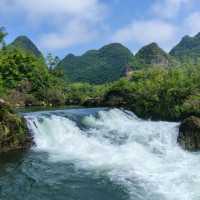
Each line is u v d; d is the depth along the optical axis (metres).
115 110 33.56
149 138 23.11
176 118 32.31
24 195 12.62
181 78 37.12
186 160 18.05
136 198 12.13
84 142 21.95
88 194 12.70
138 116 35.91
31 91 55.56
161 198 12.02
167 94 34.38
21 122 21.11
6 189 13.23
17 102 48.72
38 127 22.47
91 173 15.27
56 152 19.61
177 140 22.48
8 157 18.23
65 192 12.93
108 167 16.28
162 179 14.32
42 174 15.15
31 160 17.59
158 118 34.22
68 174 15.12
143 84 40.50
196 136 21.53
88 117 28.06
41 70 62.56
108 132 24.66
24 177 14.73
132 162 17.25
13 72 55.38
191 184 13.56
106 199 12.17
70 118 26.39
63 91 65.94
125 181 14.09
